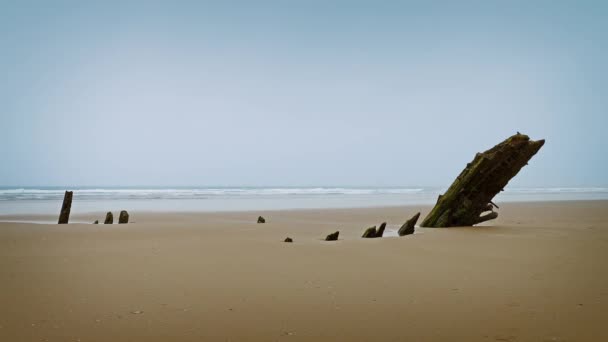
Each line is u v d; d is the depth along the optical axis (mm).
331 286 6387
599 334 4301
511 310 5117
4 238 11898
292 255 9172
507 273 7348
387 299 5645
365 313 5035
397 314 4992
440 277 7023
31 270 7398
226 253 9391
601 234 13383
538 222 18156
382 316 4918
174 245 10625
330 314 5000
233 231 14500
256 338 4230
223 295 5832
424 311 5109
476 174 16062
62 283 6453
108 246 10445
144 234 13164
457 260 8656
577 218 20328
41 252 9438
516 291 6059
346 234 14320
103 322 4668
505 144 15898
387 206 32531
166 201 39344
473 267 7906
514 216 21484
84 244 10812
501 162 15953
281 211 26391
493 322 4695
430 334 4340
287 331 4430
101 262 8219
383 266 7992
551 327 4516
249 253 9398
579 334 4305
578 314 4945
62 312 5008
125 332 4367
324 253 9461
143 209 28141
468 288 6254
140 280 6703
